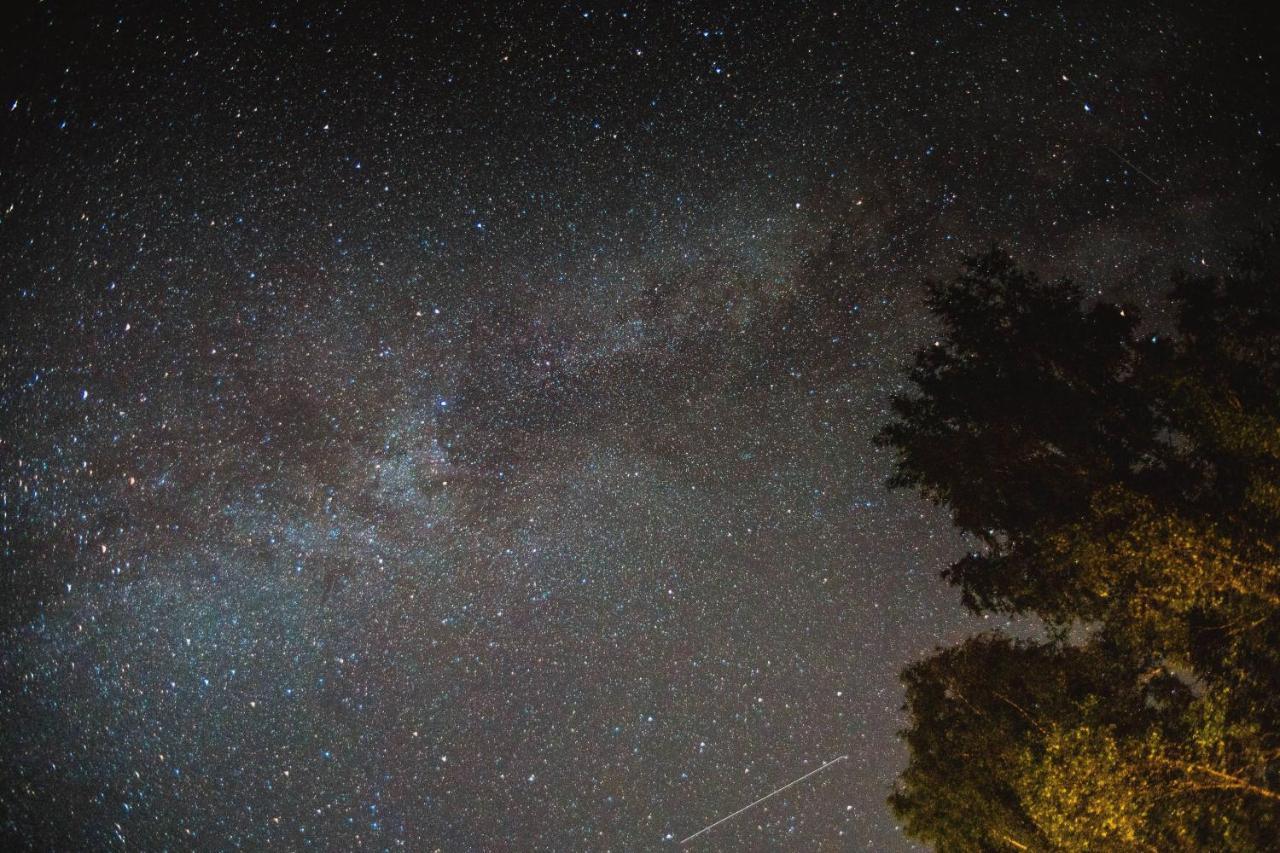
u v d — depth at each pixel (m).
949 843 8.41
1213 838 5.99
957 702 8.46
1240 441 6.04
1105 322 6.95
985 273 7.42
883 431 7.61
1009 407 7.03
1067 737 6.54
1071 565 6.78
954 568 7.69
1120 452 6.71
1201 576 5.94
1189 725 6.23
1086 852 6.34
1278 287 6.28
